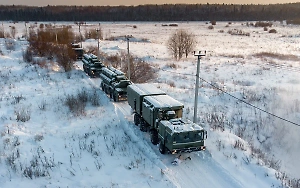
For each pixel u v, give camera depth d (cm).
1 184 1170
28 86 2802
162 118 1534
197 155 1468
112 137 1705
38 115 2025
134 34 8244
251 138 1841
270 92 2578
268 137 1894
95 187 1183
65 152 1498
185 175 1300
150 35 8069
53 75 3312
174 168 1352
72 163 1380
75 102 2230
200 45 6244
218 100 2506
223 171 1317
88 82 3044
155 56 4812
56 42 4794
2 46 4834
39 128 1795
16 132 1670
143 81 3106
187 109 2189
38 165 1338
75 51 4416
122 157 1459
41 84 2897
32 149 1491
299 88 2662
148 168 1347
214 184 1235
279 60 4312
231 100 2486
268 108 2252
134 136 1717
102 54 4609
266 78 3203
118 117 2041
